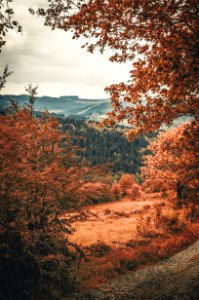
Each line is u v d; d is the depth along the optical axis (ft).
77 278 34.14
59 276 33.42
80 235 64.59
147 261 43.34
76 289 31.89
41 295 28.43
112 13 20.33
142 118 23.15
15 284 27.20
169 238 59.00
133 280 34.60
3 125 29.63
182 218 78.38
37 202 33.58
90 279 34.96
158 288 30.17
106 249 52.37
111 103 23.52
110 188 39.29
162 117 22.74
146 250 48.29
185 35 18.74
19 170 30.99
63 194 35.29
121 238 61.67
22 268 29.22
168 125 23.38
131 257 43.98
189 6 17.98
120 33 21.43
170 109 22.70
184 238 55.47
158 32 19.93
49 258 30.83
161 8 18.26
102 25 21.08
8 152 28.73
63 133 37.96
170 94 20.07
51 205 35.55
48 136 35.65
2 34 18.99
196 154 25.04
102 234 67.97
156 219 70.49
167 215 75.20
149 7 18.71
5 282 26.73
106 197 40.40
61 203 36.24
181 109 22.90
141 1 18.61
